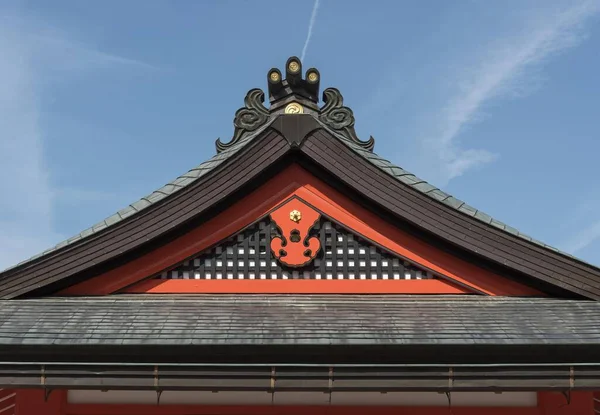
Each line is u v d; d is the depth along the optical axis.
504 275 9.08
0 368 7.52
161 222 8.91
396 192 9.11
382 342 7.50
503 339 7.63
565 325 8.05
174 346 7.47
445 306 8.66
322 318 8.20
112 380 7.55
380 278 9.20
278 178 9.49
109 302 8.67
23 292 8.58
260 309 8.48
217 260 9.23
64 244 8.94
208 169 9.30
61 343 7.48
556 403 8.63
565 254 8.73
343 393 8.75
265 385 7.52
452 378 7.58
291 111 10.44
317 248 9.23
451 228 8.95
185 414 8.64
